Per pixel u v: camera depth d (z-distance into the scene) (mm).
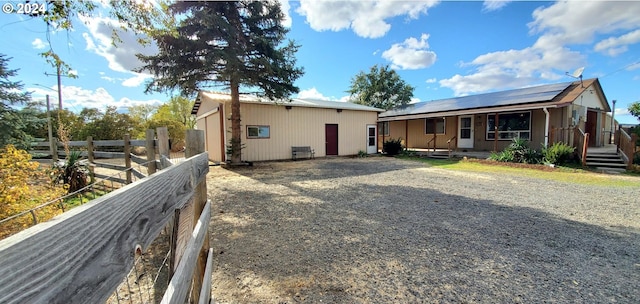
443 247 2965
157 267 2465
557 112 10648
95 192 5223
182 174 1170
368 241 3129
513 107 10500
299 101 14250
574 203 4711
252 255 2781
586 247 2949
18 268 356
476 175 7836
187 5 7688
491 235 3297
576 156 9164
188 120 27672
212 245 3021
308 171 8820
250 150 11570
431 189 5898
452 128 14523
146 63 7973
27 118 8656
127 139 4602
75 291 473
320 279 2338
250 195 5375
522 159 9664
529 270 2475
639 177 7246
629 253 2799
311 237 3246
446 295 2109
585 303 2002
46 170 4793
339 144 14484
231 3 8227
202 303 1438
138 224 721
